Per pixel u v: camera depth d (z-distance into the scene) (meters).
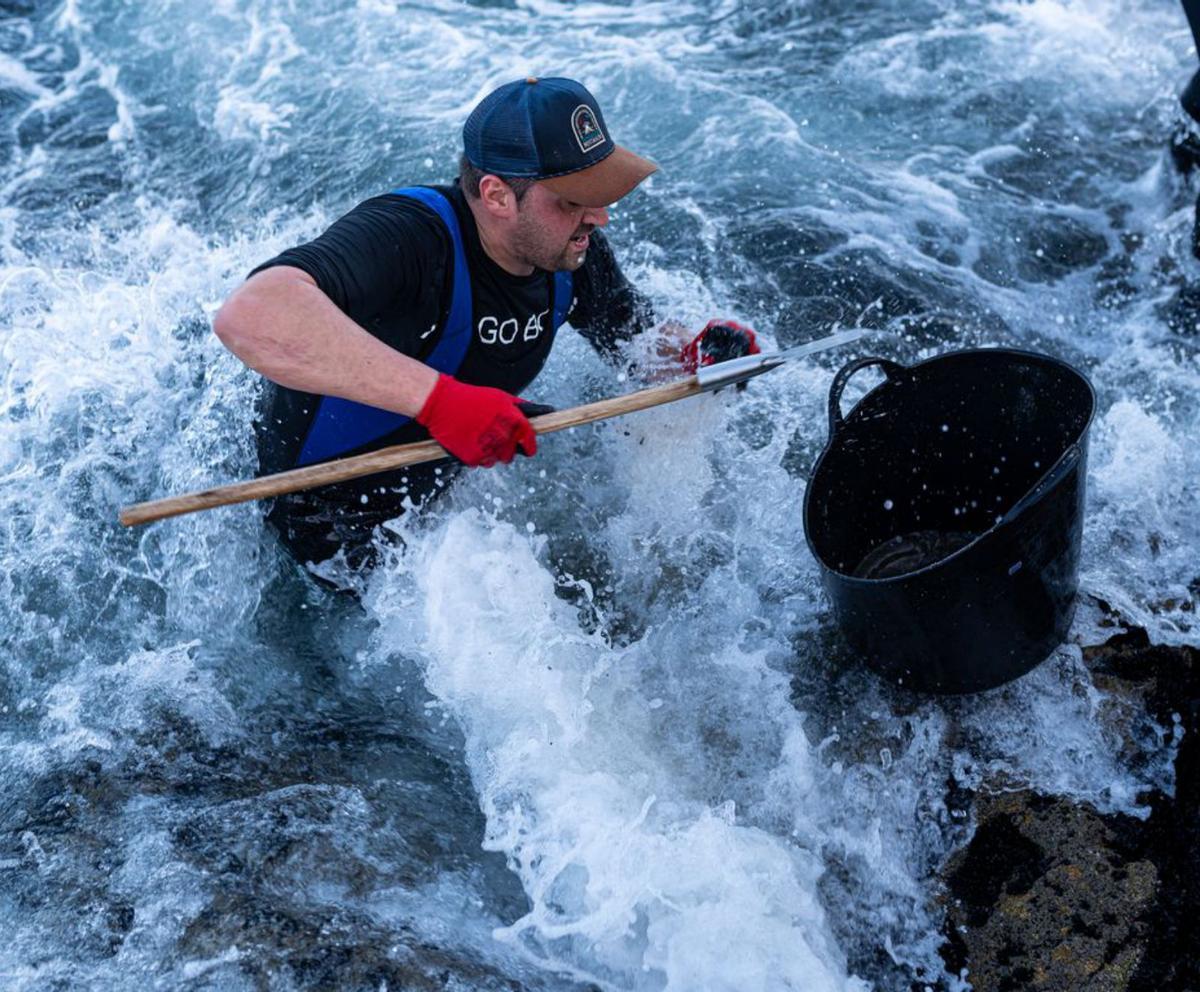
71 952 2.46
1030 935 2.71
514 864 2.80
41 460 3.55
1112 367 4.20
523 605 3.20
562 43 5.99
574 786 2.88
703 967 2.60
